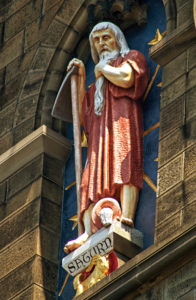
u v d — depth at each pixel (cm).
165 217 2323
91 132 2614
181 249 2194
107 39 2683
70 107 2767
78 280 2461
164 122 2448
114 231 2425
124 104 2580
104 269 2419
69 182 2733
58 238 2658
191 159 2348
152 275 2239
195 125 2384
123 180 2492
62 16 2909
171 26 2561
